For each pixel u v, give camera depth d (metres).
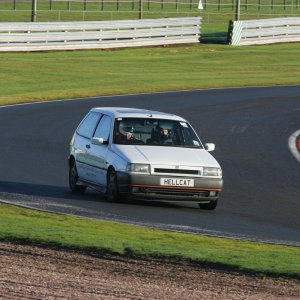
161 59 161.62
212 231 45.06
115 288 30.72
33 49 161.12
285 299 30.30
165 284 31.75
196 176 51.72
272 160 75.19
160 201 55.53
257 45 190.12
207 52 174.25
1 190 56.47
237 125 94.88
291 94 122.94
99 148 54.97
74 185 57.94
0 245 37.59
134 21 175.00
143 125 55.22
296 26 197.62
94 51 168.00
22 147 76.56
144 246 37.75
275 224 48.81
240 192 59.75
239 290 31.25
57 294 29.53
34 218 45.75
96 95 115.81
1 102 106.75
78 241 38.38
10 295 29.23
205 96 117.38
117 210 50.62
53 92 117.00
